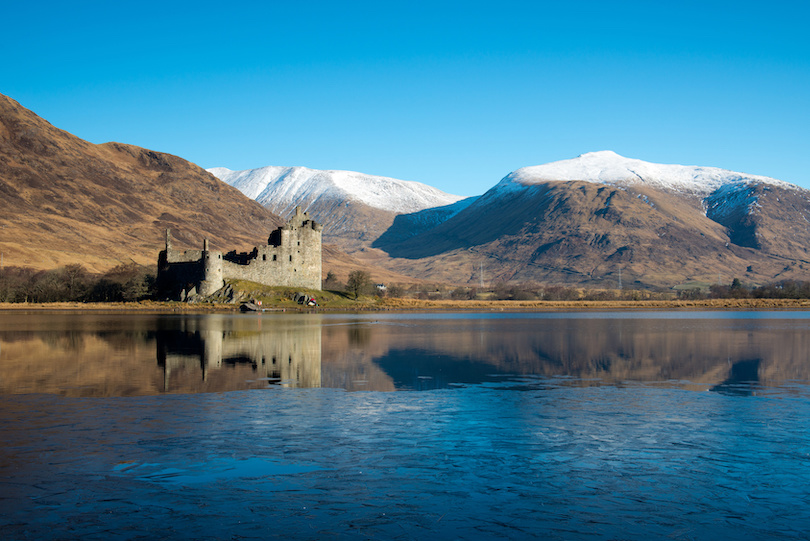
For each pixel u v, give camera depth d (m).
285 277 147.88
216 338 61.16
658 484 19.30
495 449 22.56
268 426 25.38
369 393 32.53
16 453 21.64
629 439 23.97
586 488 18.95
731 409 29.20
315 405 29.41
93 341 57.19
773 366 44.59
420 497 18.20
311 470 20.27
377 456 21.67
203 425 25.42
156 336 62.72
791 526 16.59
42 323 81.75
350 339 62.97
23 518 16.66
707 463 21.16
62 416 26.69
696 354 51.84
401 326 86.31
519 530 16.27
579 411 28.64
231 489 18.66
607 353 52.25
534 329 82.06
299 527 16.33
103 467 20.34
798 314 134.00
